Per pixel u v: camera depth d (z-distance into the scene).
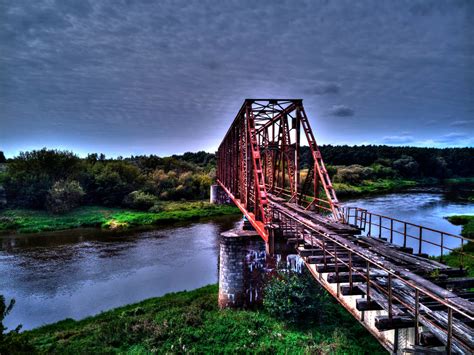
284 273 16.81
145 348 13.59
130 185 57.91
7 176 51.38
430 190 78.06
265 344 13.47
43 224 41.28
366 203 55.34
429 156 111.88
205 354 13.12
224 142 35.81
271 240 12.25
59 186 48.47
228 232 18.69
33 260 27.34
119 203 55.38
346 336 13.80
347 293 7.12
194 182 69.12
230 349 13.35
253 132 15.82
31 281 22.84
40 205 49.00
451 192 73.25
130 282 22.62
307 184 16.50
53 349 13.62
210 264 26.23
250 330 14.62
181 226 41.91
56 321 17.48
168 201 61.88
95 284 22.33
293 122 17.34
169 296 19.69
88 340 14.37
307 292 15.23
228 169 31.19
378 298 6.45
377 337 7.04
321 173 14.48
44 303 19.59
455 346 4.80
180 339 13.88
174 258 27.75
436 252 28.73
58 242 33.44
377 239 10.64
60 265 26.06
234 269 17.62
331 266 8.27
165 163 82.44
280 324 15.29
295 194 17.23
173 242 33.22
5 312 8.04
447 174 113.94
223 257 17.78
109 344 14.03
